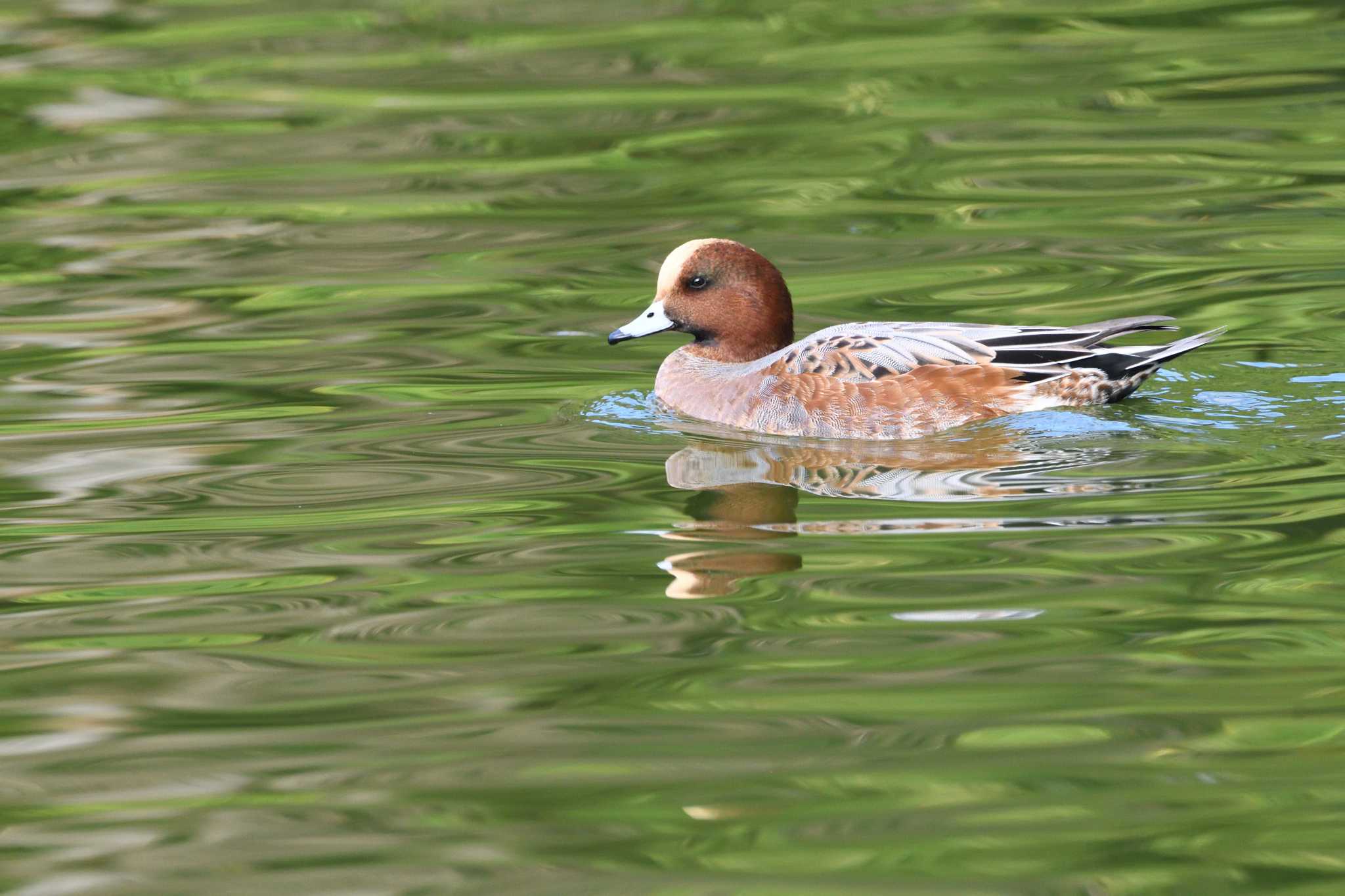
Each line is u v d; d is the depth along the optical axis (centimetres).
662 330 1470
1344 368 1424
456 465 1274
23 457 1302
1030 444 1262
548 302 1714
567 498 1191
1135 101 2334
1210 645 906
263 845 746
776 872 711
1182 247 1791
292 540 1118
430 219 1998
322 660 931
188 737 847
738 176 2105
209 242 1938
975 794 767
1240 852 714
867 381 1326
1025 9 2845
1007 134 2223
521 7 2964
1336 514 1088
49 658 942
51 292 1775
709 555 1067
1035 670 886
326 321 1667
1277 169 2042
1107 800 757
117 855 741
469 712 864
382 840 746
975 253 1803
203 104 2480
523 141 2277
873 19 2819
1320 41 2575
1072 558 1034
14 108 2464
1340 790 761
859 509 1145
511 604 1000
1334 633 913
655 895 696
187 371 1526
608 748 822
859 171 2105
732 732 834
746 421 1362
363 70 2619
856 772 790
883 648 920
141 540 1123
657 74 2558
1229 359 1459
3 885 718
